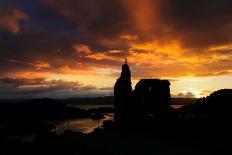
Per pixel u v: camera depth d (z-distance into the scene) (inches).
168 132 1222.3
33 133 3073.3
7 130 3132.4
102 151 964.6
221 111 1291.8
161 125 1369.3
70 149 1055.0
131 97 1604.3
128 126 1477.6
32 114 5821.9
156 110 1592.0
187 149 919.0
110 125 1561.3
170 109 1556.3
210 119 1245.1
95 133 1434.5
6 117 5354.3
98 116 5265.8
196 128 1202.0
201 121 1249.4
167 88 1646.2
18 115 5649.6
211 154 844.0
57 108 6565.0
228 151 853.8
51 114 5871.1
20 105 6619.1
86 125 3764.8
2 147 1325.0
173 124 1310.3
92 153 960.3
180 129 1231.5
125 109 1582.2
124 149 981.2
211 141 988.6
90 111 6407.5
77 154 968.9
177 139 1086.4
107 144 1093.1
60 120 5177.2
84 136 1373.0
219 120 1216.8
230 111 1264.8
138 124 1470.2
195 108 1446.9
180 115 1440.7
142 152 919.0
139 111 1573.6
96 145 1083.3
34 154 1088.2
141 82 1651.1
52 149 1094.4
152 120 1467.8
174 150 918.4
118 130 1443.2
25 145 1302.9
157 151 919.7
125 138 1200.8
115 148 1007.0
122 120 1566.2
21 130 3115.2
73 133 1599.4
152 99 1611.7
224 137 1013.2
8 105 6505.9
